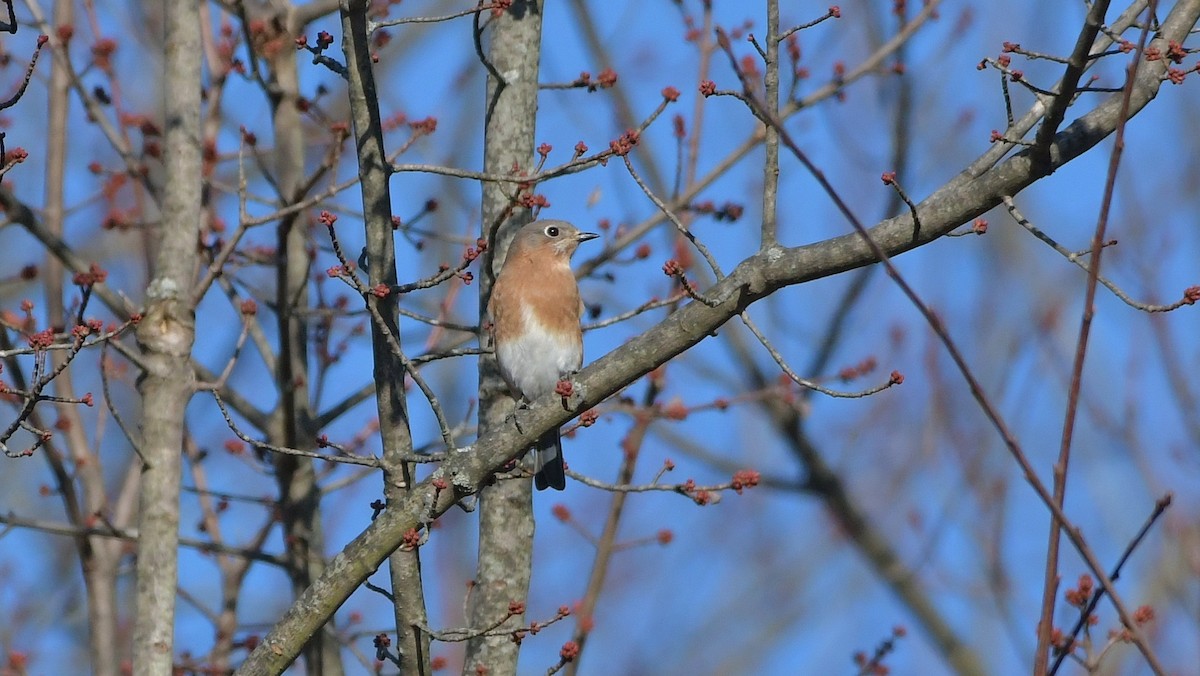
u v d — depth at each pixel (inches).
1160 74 335.0
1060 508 226.7
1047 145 326.0
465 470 363.3
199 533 660.7
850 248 342.0
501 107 481.1
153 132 545.3
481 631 356.5
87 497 539.5
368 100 385.1
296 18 591.5
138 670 413.1
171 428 438.9
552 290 492.1
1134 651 501.0
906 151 657.0
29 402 339.9
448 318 569.0
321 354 577.3
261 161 593.3
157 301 451.5
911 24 599.8
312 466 556.7
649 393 545.0
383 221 382.9
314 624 366.9
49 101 568.7
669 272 341.7
